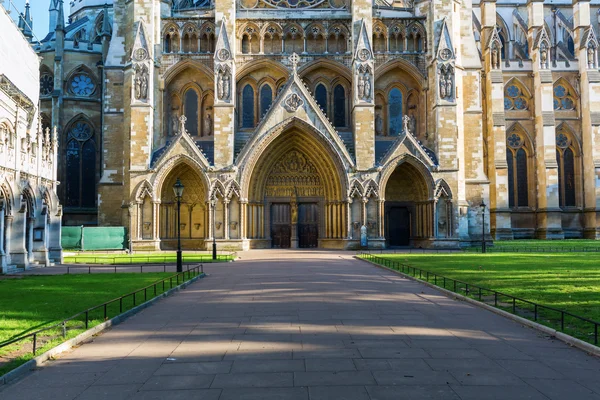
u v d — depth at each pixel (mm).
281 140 57469
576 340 12219
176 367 10789
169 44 58812
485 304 17719
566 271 28078
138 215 54281
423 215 56781
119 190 59188
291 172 59750
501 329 14258
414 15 60438
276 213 59719
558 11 90812
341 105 60156
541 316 15492
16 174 34906
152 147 56062
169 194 57312
